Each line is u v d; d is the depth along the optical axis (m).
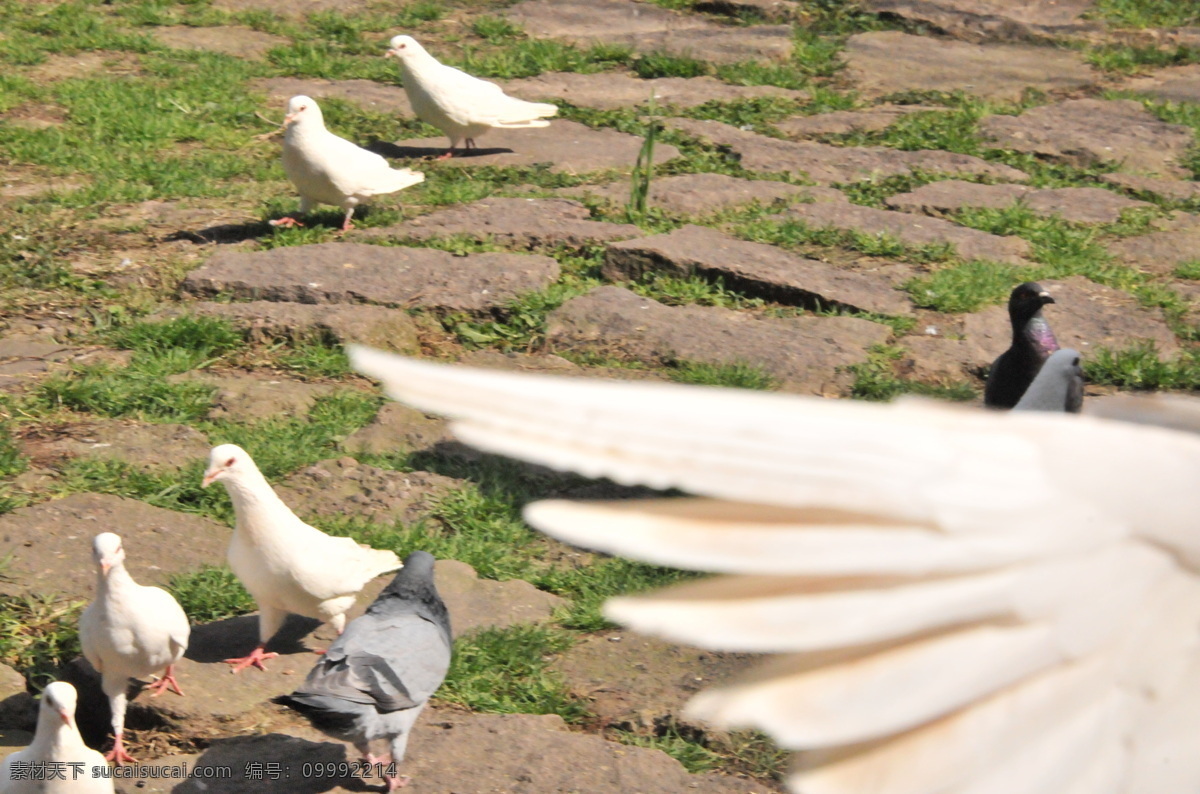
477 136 11.73
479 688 5.18
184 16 15.56
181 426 7.00
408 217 10.05
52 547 5.73
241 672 5.14
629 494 6.62
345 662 4.34
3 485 6.24
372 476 6.63
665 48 15.12
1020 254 9.86
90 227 9.74
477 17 16.11
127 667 4.66
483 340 8.25
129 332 8.02
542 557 6.21
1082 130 12.77
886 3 16.67
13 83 12.72
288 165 9.55
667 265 9.09
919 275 9.38
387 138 12.15
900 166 11.67
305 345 8.01
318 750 4.72
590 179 11.21
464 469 6.80
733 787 4.58
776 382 7.75
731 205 10.52
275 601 5.13
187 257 9.23
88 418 7.09
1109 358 8.18
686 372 7.81
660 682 5.25
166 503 6.25
